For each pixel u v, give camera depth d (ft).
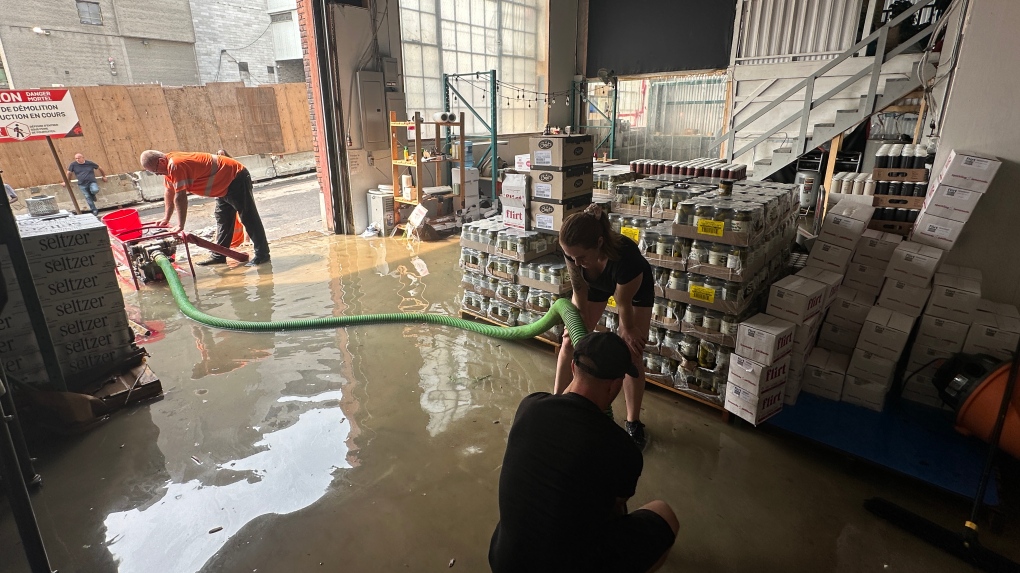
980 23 9.09
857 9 22.86
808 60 24.49
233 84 36.11
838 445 8.37
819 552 6.87
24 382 9.40
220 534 7.23
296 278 17.67
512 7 30.45
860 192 18.01
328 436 9.33
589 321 9.13
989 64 9.17
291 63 55.11
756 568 6.65
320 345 12.84
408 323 14.10
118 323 10.82
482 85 29.81
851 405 9.53
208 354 12.37
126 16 41.98
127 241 16.46
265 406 10.26
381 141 23.62
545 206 11.68
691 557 6.81
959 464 7.94
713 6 28.25
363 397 10.55
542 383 11.08
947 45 16.16
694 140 32.50
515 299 12.66
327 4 20.59
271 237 23.11
